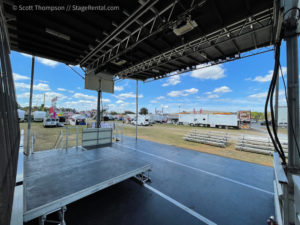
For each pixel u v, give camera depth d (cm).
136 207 241
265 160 511
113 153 441
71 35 370
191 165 448
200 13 275
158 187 310
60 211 199
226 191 299
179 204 252
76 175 273
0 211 87
